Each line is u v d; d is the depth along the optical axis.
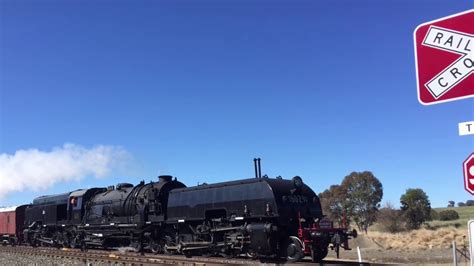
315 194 20.98
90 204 33.41
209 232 21.84
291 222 19.03
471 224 4.93
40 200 41.50
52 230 38.53
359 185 59.06
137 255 24.38
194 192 23.28
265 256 18.95
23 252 33.06
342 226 19.42
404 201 58.47
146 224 26.78
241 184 20.67
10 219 45.62
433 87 4.78
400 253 29.61
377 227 56.97
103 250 31.05
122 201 29.28
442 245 34.88
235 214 20.50
